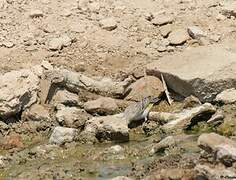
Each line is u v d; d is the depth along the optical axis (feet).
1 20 78.13
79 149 58.18
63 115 62.75
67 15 79.36
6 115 63.46
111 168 52.80
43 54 73.10
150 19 79.56
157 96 66.23
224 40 75.36
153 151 55.21
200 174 45.60
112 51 74.02
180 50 74.02
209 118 61.36
